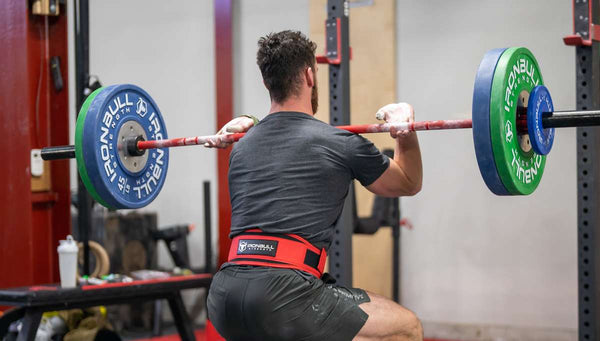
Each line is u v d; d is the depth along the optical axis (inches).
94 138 113.3
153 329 255.0
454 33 231.1
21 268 190.5
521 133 102.3
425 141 235.3
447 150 232.2
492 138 94.5
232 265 96.3
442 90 232.7
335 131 98.0
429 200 234.7
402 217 238.4
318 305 93.2
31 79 191.8
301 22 252.7
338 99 152.3
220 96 259.0
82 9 181.8
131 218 247.6
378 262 241.0
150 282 168.2
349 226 152.2
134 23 281.9
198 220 271.3
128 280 171.2
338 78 152.4
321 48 247.4
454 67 231.0
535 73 105.9
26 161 189.9
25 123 190.5
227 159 252.2
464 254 229.3
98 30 288.0
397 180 99.8
